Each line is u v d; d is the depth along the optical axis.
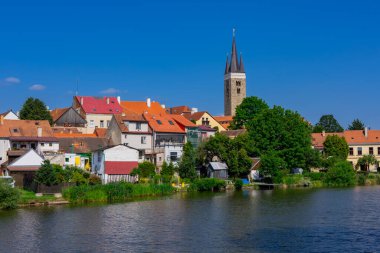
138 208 71.00
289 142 118.69
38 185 77.75
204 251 44.06
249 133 121.19
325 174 117.38
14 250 45.25
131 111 147.25
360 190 100.31
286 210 68.62
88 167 103.06
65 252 44.38
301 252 43.50
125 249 45.19
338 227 54.94
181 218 61.88
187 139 122.00
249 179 113.50
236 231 52.94
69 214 65.06
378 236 49.84
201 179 101.12
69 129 129.12
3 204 69.12
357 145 146.75
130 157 99.06
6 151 101.00
